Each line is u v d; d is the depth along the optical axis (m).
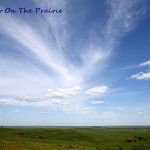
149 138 97.31
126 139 94.06
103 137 98.50
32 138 82.56
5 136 82.38
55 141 77.44
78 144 73.38
